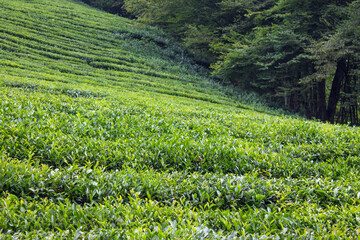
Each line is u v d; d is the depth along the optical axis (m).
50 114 10.12
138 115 11.77
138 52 33.38
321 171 7.72
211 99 23.39
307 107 28.41
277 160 7.84
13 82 14.83
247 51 27.25
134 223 4.26
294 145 10.06
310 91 27.45
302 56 23.09
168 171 7.02
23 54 24.03
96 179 5.52
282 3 25.88
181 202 5.17
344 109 28.84
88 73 23.70
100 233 3.91
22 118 8.77
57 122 8.92
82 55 27.70
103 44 32.72
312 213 5.23
